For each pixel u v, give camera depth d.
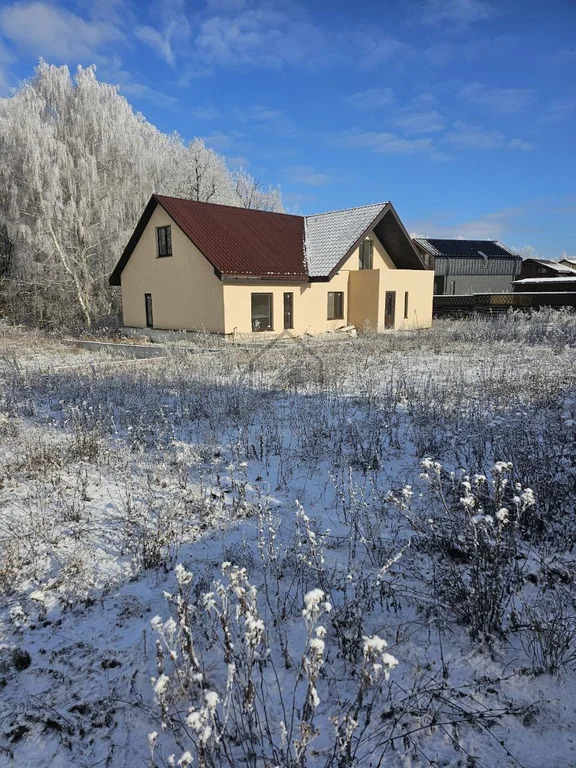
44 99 26.53
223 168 37.91
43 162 24.30
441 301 30.84
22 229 24.22
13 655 2.95
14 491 5.48
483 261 45.12
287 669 2.77
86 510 4.97
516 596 3.23
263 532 4.36
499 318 21.41
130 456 6.41
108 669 2.85
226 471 5.92
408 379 10.23
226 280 18.52
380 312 23.00
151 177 29.58
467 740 2.29
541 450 5.11
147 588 3.64
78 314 26.55
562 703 2.46
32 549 4.14
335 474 5.68
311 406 8.32
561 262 58.53
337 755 2.11
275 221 23.55
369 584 3.46
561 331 16.86
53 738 2.44
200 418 8.10
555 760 2.18
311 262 21.80
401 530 4.26
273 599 3.39
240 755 2.26
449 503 4.63
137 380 10.49
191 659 2.50
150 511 4.90
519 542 3.87
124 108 28.81
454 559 3.68
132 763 2.27
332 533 4.33
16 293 27.45
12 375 10.91
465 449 6.03
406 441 6.77
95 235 26.80
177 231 20.12
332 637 3.00
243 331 19.31
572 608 3.09
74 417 7.43
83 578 3.77
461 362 12.77
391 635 2.98
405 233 23.89
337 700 2.55
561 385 8.62
